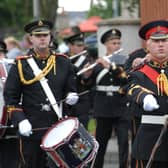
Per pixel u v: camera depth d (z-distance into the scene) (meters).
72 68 16.05
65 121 14.99
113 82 20.09
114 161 23.16
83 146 14.46
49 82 15.70
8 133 16.72
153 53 14.13
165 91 13.97
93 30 46.34
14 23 79.44
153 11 23.66
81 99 21.06
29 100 15.70
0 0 87.50
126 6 33.16
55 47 21.97
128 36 27.45
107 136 20.25
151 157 13.61
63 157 14.36
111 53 20.83
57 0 33.91
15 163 16.97
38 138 15.60
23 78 15.67
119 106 19.89
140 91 13.72
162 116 13.91
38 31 15.72
